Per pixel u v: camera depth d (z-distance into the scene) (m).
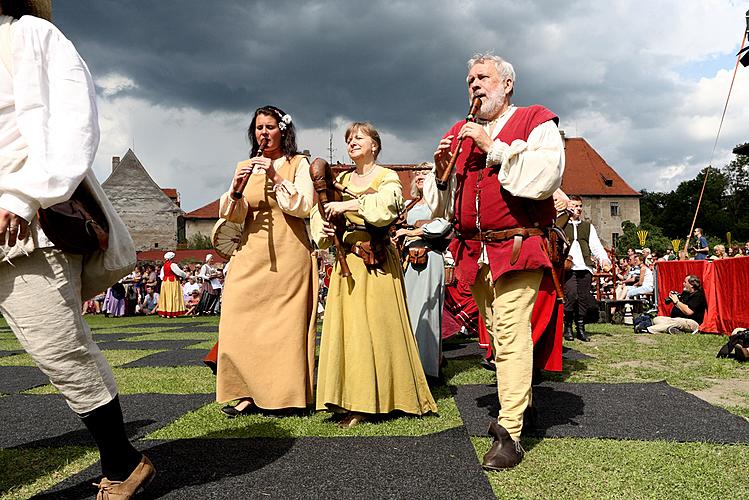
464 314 7.17
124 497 2.36
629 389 4.55
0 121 2.08
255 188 4.14
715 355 6.41
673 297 9.38
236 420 3.85
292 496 2.46
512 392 2.95
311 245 4.29
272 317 4.07
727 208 103.12
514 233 3.06
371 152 4.14
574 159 73.56
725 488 2.51
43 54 2.11
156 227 74.94
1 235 2.01
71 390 2.27
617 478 2.63
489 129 3.26
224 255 4.33
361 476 2.67
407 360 3.91
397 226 5.18
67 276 2.21
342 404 3.75
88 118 2.12
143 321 16.23
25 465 3.00
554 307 4.08
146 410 4.13
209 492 2.51
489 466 2.77
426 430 3.54
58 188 2.01
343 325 3.88
